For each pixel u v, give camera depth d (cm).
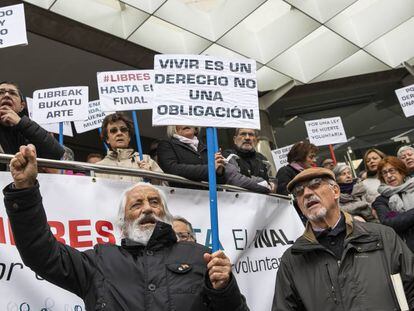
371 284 250
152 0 771
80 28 809
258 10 868
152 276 202
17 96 339
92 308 197
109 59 910
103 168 278
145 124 1107
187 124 268
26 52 856
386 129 1175
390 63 1035
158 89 270
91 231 265
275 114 1188
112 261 208
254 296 313
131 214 228
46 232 197
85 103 433
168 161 349
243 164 415
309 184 286
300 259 272
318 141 655
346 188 454
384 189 409
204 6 842
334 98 1159
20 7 359
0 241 238
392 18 916
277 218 347
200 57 280
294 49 1011
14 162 193
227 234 315
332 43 980
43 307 237
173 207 301
